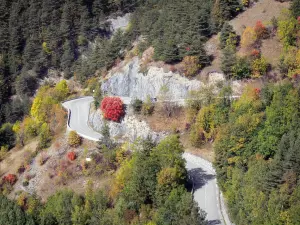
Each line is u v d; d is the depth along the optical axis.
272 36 70.94
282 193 37.16
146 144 55.53
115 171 61.66
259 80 65.50
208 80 68.88
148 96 70.31
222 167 50.94
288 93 50.16
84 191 60.78
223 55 69.75
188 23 77.62
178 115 67.44
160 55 75.50
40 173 68.50
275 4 78.31
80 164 65.25
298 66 63.72
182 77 71.00
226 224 45.06
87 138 69.12
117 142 67.31
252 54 67.25
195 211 40.66
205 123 62.44
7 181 70.88
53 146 71.75
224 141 51.22
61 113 79.19
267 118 49.91
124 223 46.06
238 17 77.75
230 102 62.34
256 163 45.06
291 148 40.16
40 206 59.69
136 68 79.50
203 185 53.59
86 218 51.16
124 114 70.56
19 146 82.44
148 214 46.56
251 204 39.62
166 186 47.94
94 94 84.88
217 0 76.69
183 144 64.06
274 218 35.84
